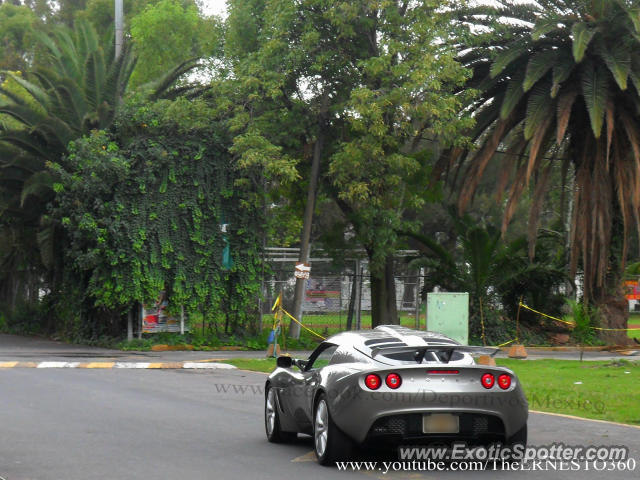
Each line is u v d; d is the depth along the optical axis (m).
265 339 30.09
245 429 11.30
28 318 37.41
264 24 30.11
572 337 32.41
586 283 31.36
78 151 28.67
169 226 29.23
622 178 30.55
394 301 32.81
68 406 13.60
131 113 29.70
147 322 29.20
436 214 53.72
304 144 30.81
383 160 28.42
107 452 9.45
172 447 9.82
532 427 11.44
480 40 31.14
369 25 28.94
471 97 30.34
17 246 36.06
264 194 30.08
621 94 30.47
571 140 32.91
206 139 29.78
